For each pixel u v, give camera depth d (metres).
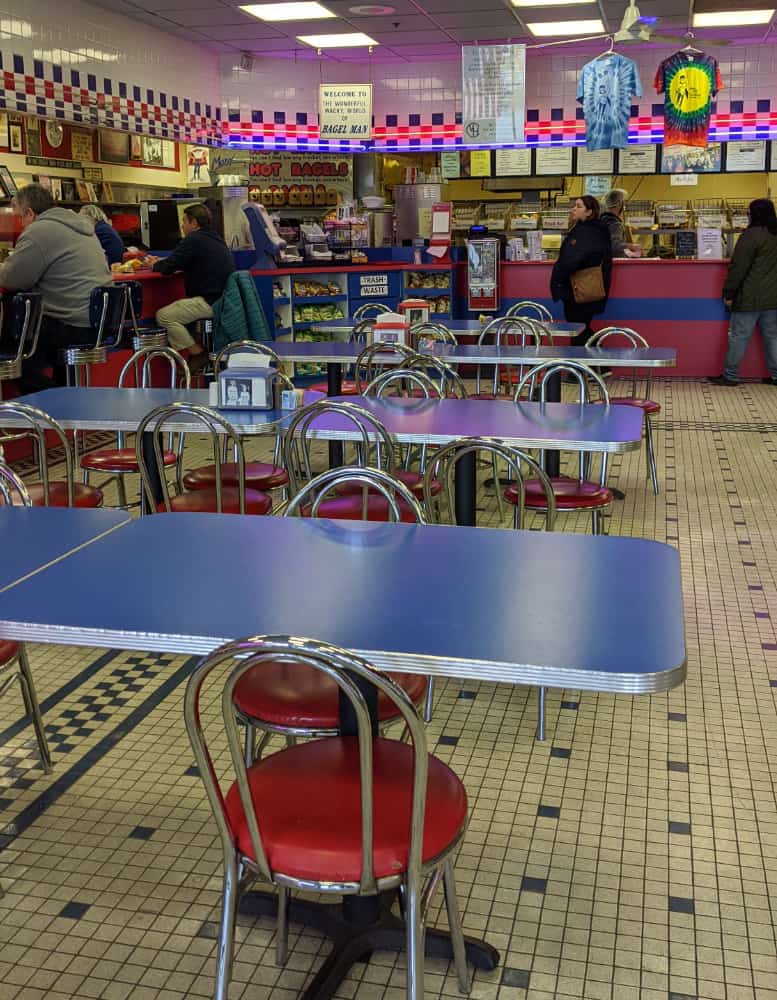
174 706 3.46
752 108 11.84
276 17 10.03
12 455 6.66
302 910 2.29
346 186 12.91
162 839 2.69
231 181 12.10
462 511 4.02
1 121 8.84
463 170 12.73
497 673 1.73
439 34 10.88
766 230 9.28
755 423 7.98
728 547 5.02
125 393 4.62
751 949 2.28
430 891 1.88
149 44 10.45
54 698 3.51
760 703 3.45
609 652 1.77
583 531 5.26
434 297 10.61
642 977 2.20
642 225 11.73
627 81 8.84
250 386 4.16
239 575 2.20
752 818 2.78
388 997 2.14
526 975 2.20
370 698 2.14
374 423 3.61
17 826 2.75
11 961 2.25
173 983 2.19
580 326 7.24
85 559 2.32
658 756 3.11
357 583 2.15
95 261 6.85
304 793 1.92
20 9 8.41
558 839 2.68
